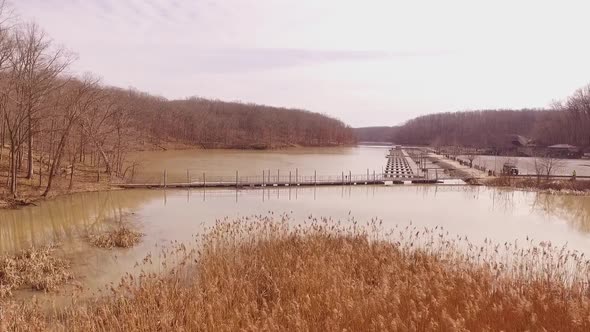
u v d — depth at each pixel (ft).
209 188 109.40
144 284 31.50
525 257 41.24
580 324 22.77
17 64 83.51
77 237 57.67
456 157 242.99
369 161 232.12
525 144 310.45
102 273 42.11
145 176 130.41
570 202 92.89
